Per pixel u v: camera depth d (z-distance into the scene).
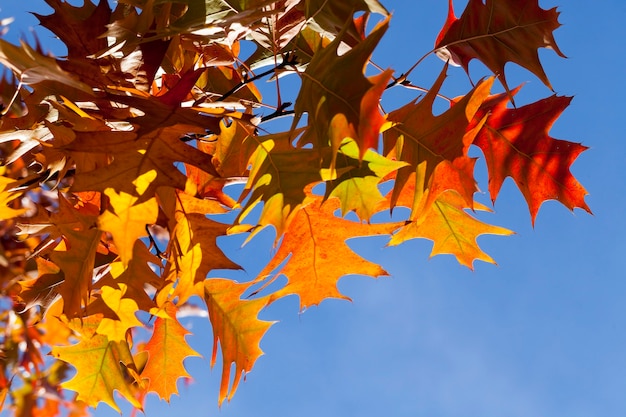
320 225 1.63
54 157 1.54
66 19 1.53
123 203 1.44
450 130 1.54
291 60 1.62
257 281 1.60
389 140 1.56
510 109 1.68
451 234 1.68
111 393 1.73
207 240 1.54
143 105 1.46
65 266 1.50
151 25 1.51
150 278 1.54
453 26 1.65
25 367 2.14
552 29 1.61
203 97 1.59
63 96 1.53
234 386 1.67
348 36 1.54
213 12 1.52
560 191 1.67
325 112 1.41
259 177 1.50
